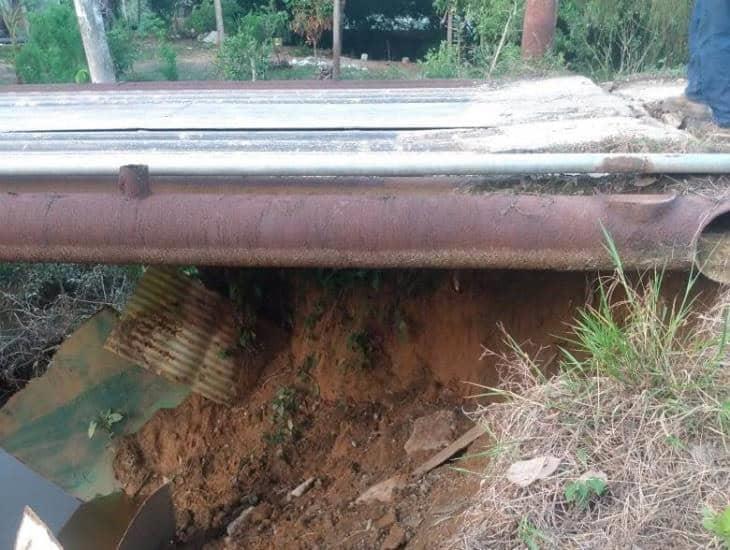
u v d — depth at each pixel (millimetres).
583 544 2238
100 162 3041
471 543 2361
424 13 14812
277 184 3084
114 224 3039
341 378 4867
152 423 5207
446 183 3053
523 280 4043
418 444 4160
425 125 3906
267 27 12250
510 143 3330
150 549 4230
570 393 2703
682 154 2898
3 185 3186
